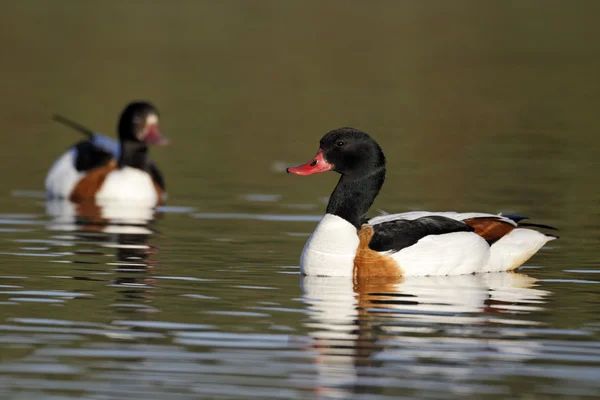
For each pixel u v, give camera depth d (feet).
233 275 39.78
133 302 35.37
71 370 28.35
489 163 69.15
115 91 101.04
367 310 34.47
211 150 75.15
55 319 33.17
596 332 32.09
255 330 32.07
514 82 109.60
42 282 38.22
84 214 54.95
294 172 40.70
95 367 28.60
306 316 33.71
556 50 134.31
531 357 29.71
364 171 40.65
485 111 91.86
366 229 40.01
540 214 53.42
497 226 40.86
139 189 59.98
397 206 56.03
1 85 102.63
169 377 27.94
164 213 55.16
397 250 39.55
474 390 27.14
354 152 40.65
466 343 30.94
